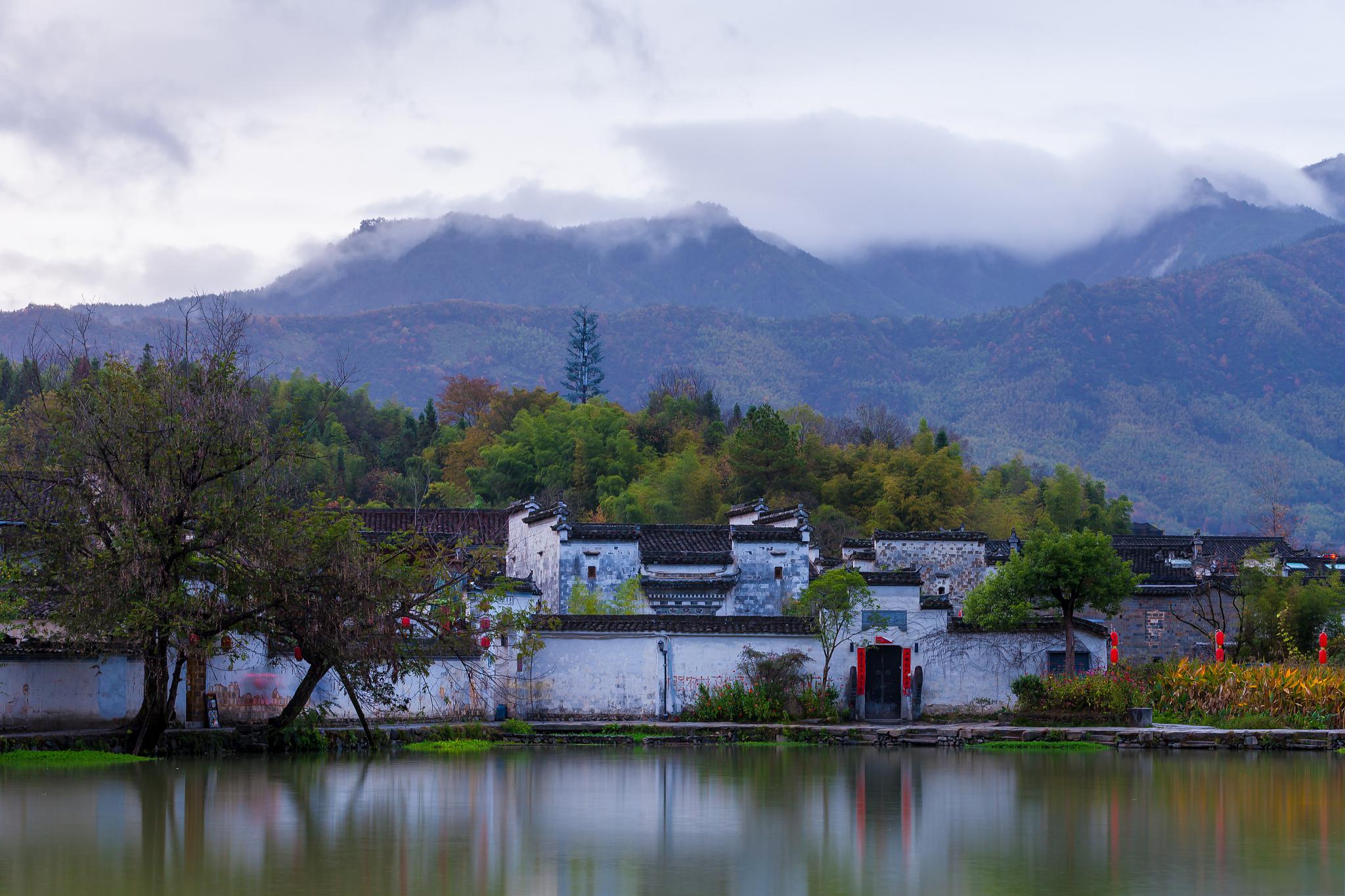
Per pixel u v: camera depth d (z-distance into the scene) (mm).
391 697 46875
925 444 127062
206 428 37656
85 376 40031
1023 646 52438
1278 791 34594
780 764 40500
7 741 37344
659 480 112250
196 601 37094
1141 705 49469
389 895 21781
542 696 50312
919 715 51812
